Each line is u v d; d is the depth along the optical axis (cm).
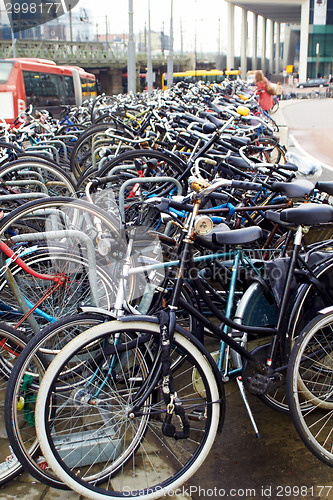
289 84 6028
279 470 250
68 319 224
